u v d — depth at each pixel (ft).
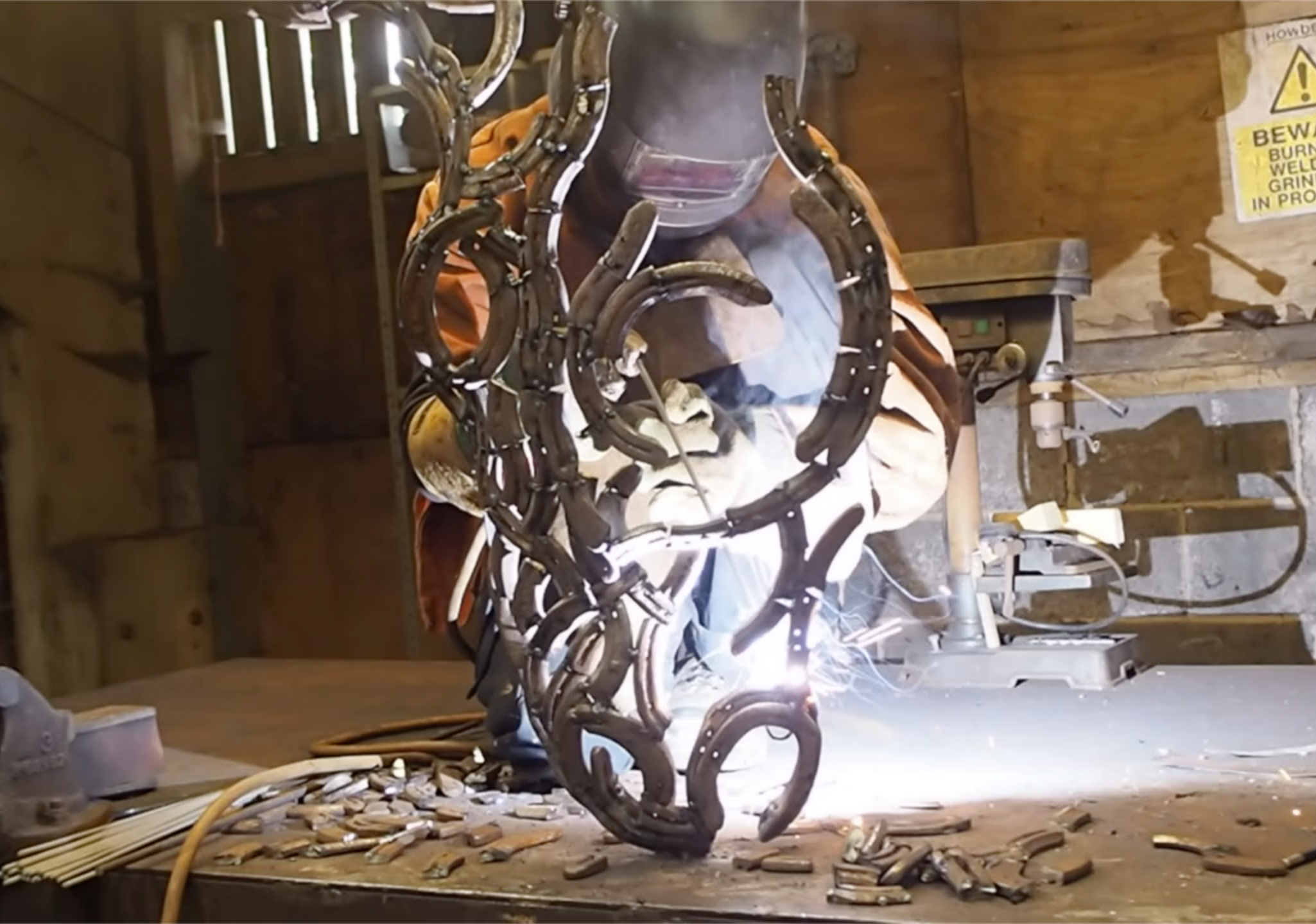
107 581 9.18
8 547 8.89
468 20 7.85
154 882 3.59
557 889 3.17
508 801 4.04
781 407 4.16
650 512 3.69
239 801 4.14
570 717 3.38
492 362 3.46
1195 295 6.69
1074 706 4.79
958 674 5.24
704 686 4.40
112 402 9.40
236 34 9.43
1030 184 6.97
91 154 9.31
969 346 5.73
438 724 5.29
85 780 4.27
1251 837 3.23
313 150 9.21
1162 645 6.66
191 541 9.55
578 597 3.40
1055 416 5.84
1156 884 2.94
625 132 3.72
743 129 3.66
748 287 3.30
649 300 3.30
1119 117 6.77
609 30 3.39
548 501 3.42
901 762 4.13
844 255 3.22
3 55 8.81
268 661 7.40
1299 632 6.48
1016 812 3.54
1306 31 6.37
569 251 4.15
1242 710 4.58
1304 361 6.51
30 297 8.91
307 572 9.43
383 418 9.15
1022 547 5.30
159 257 9.53
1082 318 6.91
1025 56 6.91
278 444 9.49
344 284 9.21
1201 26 6.57
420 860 3.49
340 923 3.34
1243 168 6.55
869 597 7.04
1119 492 6.86
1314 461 6.48
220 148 9.55
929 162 7.13
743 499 3.84
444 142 3.56
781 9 3.52
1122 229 6.81
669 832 3.36
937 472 4.33
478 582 4.47
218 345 9.57
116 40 9.50
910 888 3.03
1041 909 2.83
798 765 3.39
